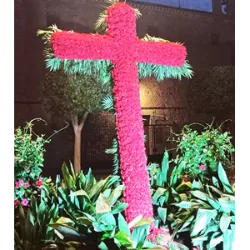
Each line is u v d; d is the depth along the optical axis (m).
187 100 13.03
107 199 3.47
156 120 14.26
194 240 3.34
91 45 3.17
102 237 3.00
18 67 12.02
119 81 3.34
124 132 3.34
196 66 16.14
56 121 11.62
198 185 3.98
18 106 11.75
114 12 3.32
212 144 5.12
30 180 4.56
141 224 3.08
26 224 3.15
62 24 12.97
